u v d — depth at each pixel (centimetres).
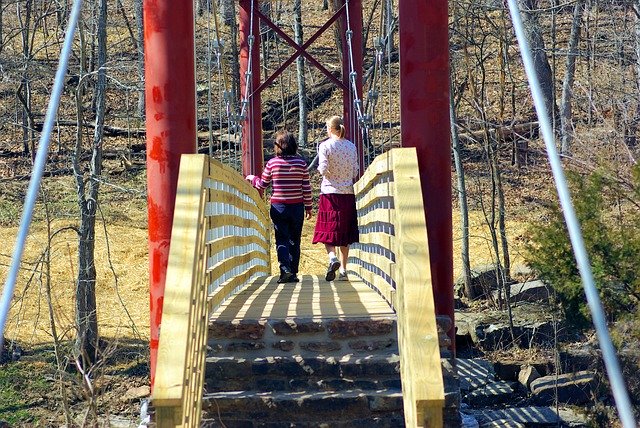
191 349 543
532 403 1122
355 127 1250
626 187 1016
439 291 708
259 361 655
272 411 637
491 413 1052
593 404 1020
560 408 1089
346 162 917
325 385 653
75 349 990
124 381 1214
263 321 666
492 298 1451
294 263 959
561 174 339
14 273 382
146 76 728
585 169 1255
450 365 666
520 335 1305
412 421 488
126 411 1130
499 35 1568
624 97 1572
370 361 650
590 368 1158
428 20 701
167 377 483
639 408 837
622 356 843
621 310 845
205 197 627
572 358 1196
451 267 712
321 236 921
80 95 1294
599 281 842
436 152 705
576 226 323
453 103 1526
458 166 1516
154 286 725
